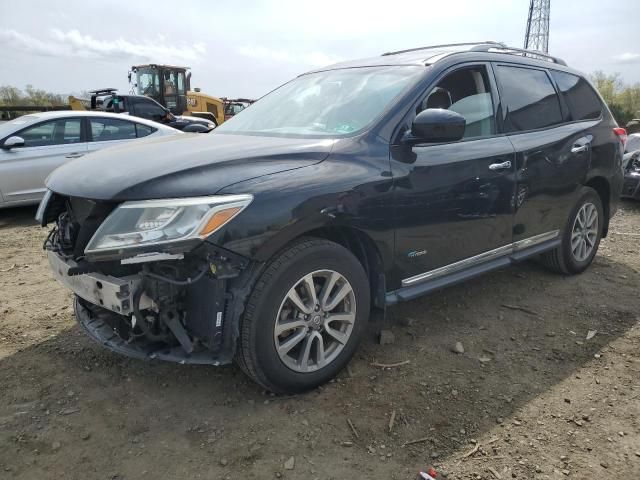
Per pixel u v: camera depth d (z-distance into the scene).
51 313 3.86
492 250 3.70
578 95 4.58
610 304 4.07
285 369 2.69
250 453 2.38
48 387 2.90
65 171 2.86
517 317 3.83
